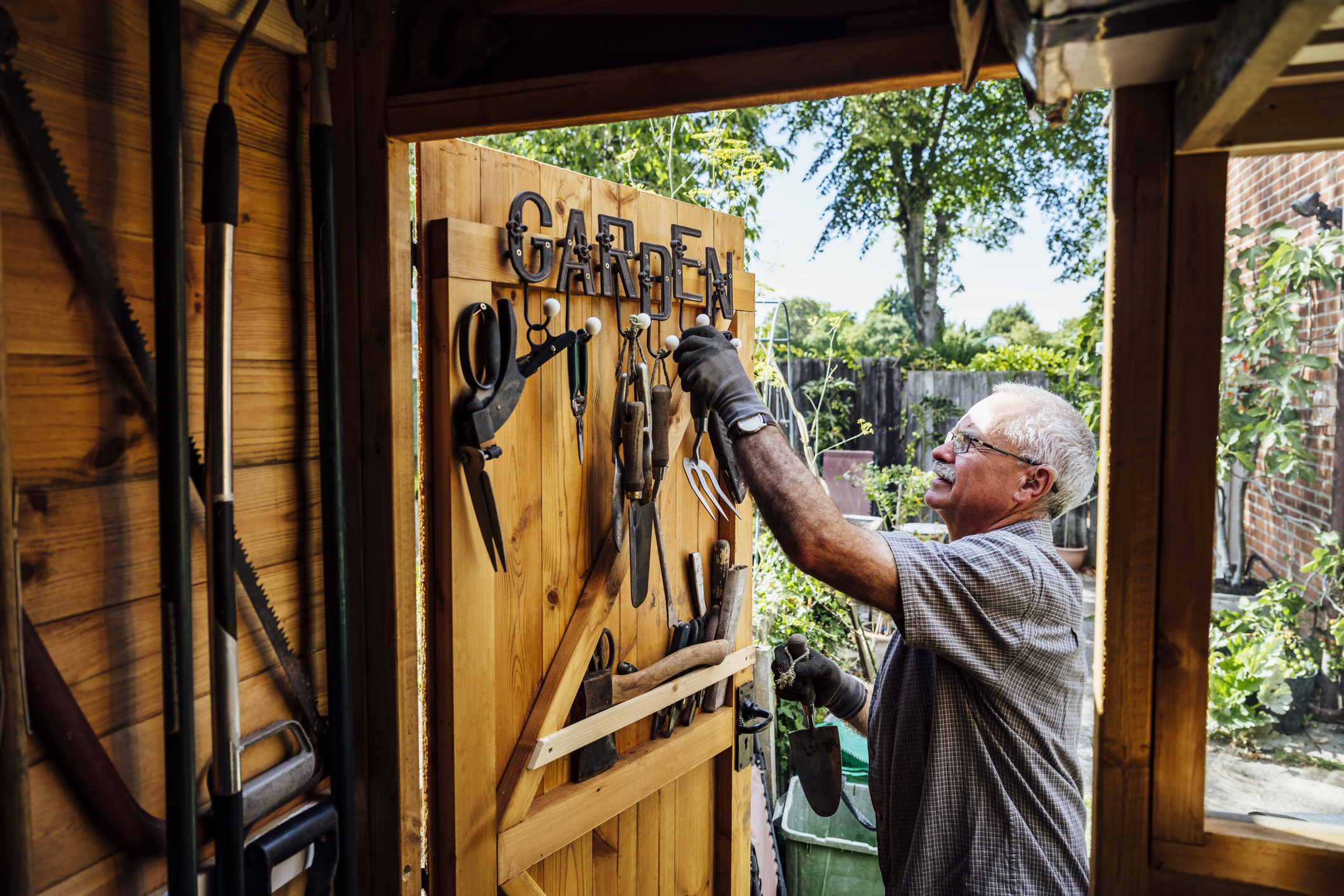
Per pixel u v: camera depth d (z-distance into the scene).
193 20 1.06
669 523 1.97
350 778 1.26
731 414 1.48
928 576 1.35
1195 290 0.94
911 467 6.21
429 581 1.46
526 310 1.52
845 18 1.06
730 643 2.05
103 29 0.95
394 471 1.34
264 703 1.18
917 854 1.45
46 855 0.89
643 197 1.83
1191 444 0.95
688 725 2.03
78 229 0.91
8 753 0.81
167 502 0.95
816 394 8.22
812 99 1.09
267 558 1.20
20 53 0.86
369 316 1.33
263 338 1.18
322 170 1.21
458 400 1.44
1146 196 0.94
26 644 0.85
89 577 0.94
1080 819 1.48
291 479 1.24
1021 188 13.23
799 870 2.60
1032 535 1.54
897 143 13.48
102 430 0.96
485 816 1.52
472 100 1.23
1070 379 5.18
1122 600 0.97
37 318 0.89
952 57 1.01
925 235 14.22
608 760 1.77
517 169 1.55
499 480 1.52
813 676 1.93
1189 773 0.97
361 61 1.29
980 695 1.44
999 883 1.40
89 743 0.91
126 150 0.98
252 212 1.16
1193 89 0.82
